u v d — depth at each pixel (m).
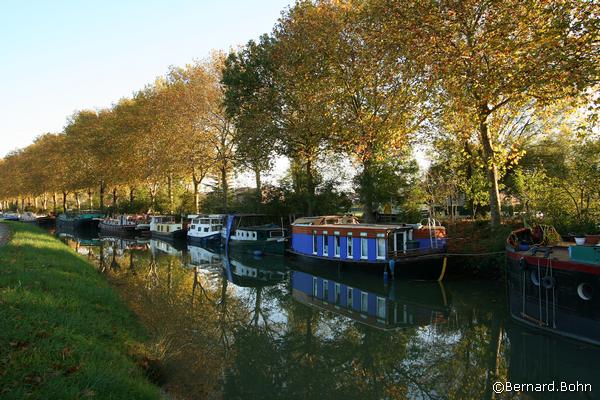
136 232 51.06
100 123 58.97
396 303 17.95
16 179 84.81
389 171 29.12
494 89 16.92
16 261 14.48
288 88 28.12
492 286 19.16
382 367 11.41
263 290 21.55
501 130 23.44
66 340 7.56
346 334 14.19
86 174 60.72
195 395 8.66
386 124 23.92
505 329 13.71
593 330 10.37
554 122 23.09
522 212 22.50
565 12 14.59
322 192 34.69
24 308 8.73
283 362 11.59
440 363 11.58
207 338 12.55
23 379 5.83
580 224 17.80
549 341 11.73
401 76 23.33
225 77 30.58
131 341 9.73
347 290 20.92
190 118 39.69
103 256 32.34
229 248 34.81
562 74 14.68
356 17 23.69
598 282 10.16
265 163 33.31
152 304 15.48
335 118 26.44
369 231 21.80
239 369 10.88
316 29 25.61
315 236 25.83
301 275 25.05
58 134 74.94
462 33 18.19
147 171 47.00
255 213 37.72
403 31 18.78
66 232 61.41
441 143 26.36
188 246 40.75
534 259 12.19
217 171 45.41
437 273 20.09
